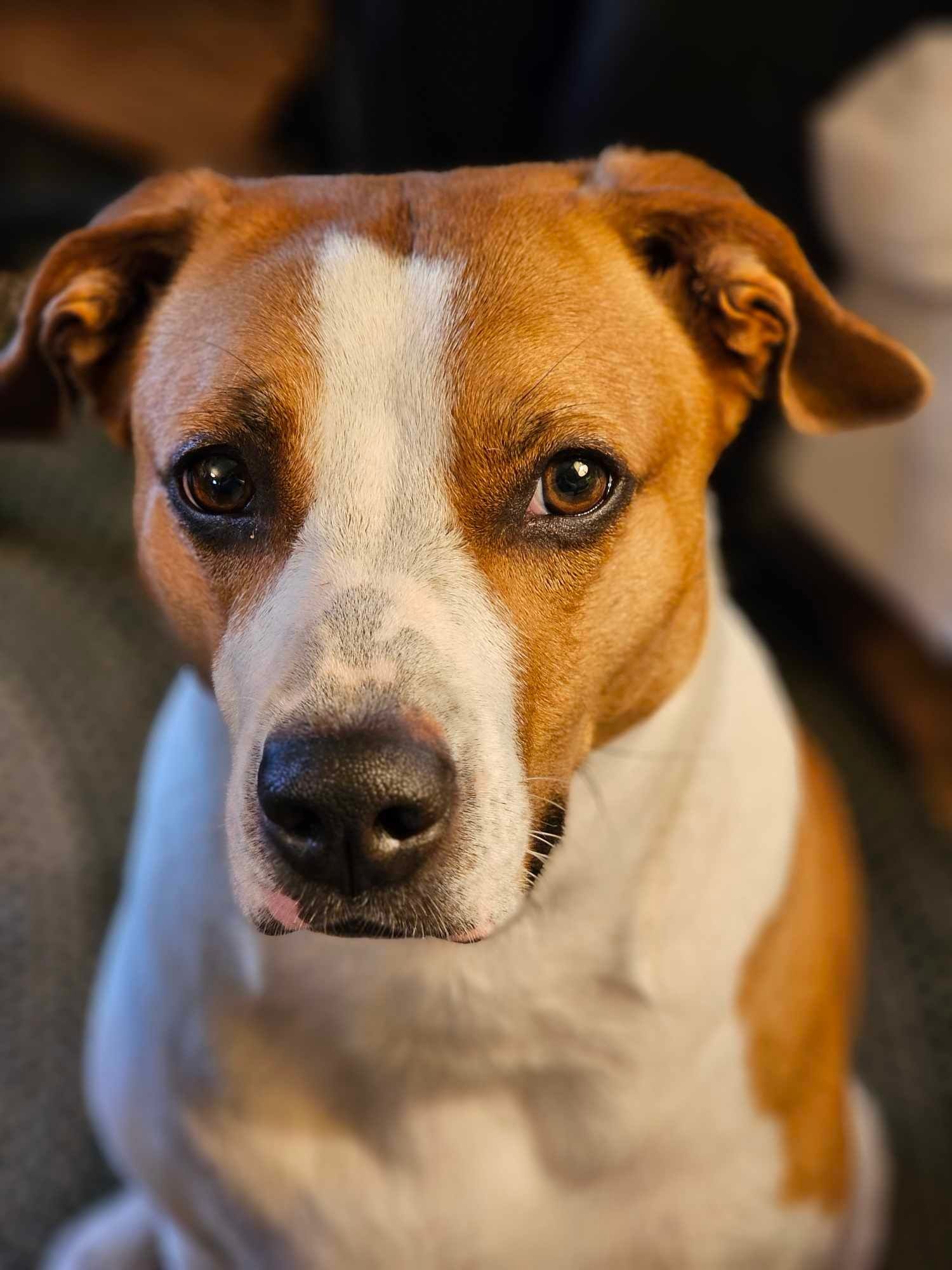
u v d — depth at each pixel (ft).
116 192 2.76
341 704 1.20
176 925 1.57
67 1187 2.15
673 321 1.46
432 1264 1.67
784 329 1.49
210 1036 1.57
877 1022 2.36
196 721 1.53
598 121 2.40
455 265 1.32
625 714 1.44
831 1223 1.77
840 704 2.81
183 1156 1.64
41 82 3.11
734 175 2.43
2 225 2.68
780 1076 1.65
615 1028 1.55
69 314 1.48
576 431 1.31
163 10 3.15
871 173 2.36
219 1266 1.78
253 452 1.30
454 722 1.22
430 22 2.51
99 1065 1.73
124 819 2.43
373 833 1.20
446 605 1.26
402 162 2.68
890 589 2.66
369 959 1.49
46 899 2.28
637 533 1.37
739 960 1.58
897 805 2.64
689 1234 1.68
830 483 2.68
